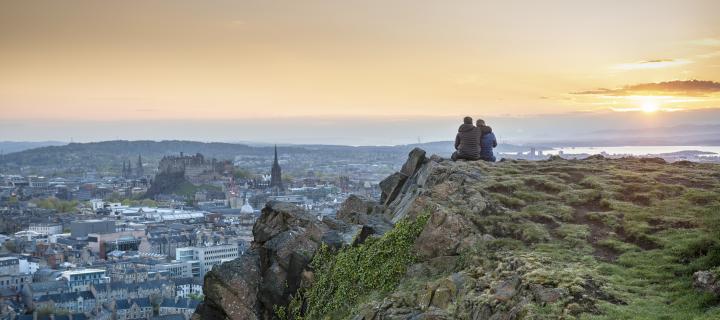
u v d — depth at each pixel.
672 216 43.75
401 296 40.97
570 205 47.56
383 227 50.56
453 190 49.78
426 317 37.44
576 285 35.69
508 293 36.56
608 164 57.50
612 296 35.25
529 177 52.22
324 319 45.75
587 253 40.75
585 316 33.34
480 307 36.34
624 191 48.69
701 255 38.28
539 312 34.25
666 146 92.12
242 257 52.28
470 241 43.16
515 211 46.78
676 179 51.38
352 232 51.84
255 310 49.72
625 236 42.62
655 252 39.53
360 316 41.72
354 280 46.03
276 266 50.28
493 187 50.41
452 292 39.16
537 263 38.91
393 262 44.81
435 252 43.66
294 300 48.81
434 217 44.47
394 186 64.44
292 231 52.00
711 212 43.75
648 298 35.00
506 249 42.06
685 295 34.56
